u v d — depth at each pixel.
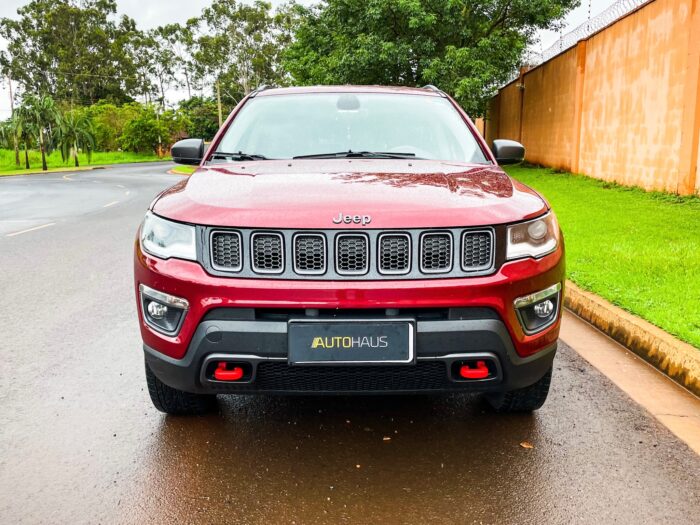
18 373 3.98
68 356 4.30
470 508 2.47
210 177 3.21
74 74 95.12
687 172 10.80
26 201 18.91
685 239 7.34
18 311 5.50
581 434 3.10
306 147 3.78
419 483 2.65
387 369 2.62
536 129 20.33
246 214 2.62
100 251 8.78
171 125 85.75
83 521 2.40
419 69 21.75
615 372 3.92
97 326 5.02
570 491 2.59
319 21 26.36
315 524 2.37
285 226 2.56
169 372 2.75
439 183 2.98
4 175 45.19
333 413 3.35
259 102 4.25
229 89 86.62
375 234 2.57
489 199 2.79
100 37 96.44
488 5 21.69
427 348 2.57
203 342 2.61
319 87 4.45
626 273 5.70
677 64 11.14
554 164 18.34
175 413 3.31
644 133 12.43
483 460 2.85
